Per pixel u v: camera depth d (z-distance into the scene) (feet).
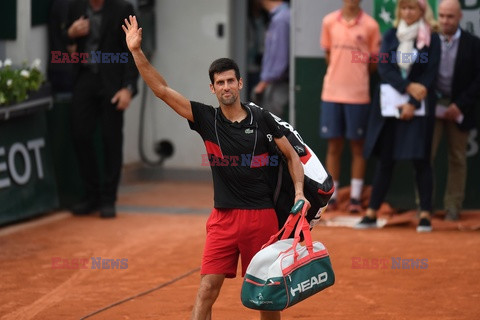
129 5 124.98
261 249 62.95
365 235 115.14
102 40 124.36
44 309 82.94
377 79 131.85
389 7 130.21
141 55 65.21
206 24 158.51
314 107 135.23
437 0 128.06
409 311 81.10
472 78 120.16
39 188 126.82
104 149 127.65
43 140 128.47
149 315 80.33
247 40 162.91
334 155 131.03
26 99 120.37
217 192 66.39
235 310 81.87
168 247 108.78
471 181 128.36
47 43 135.44
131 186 156.76
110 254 105.60
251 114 65.92
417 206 127.95
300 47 134.82
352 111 126.41
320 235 115.24
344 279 92.68
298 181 65.10
